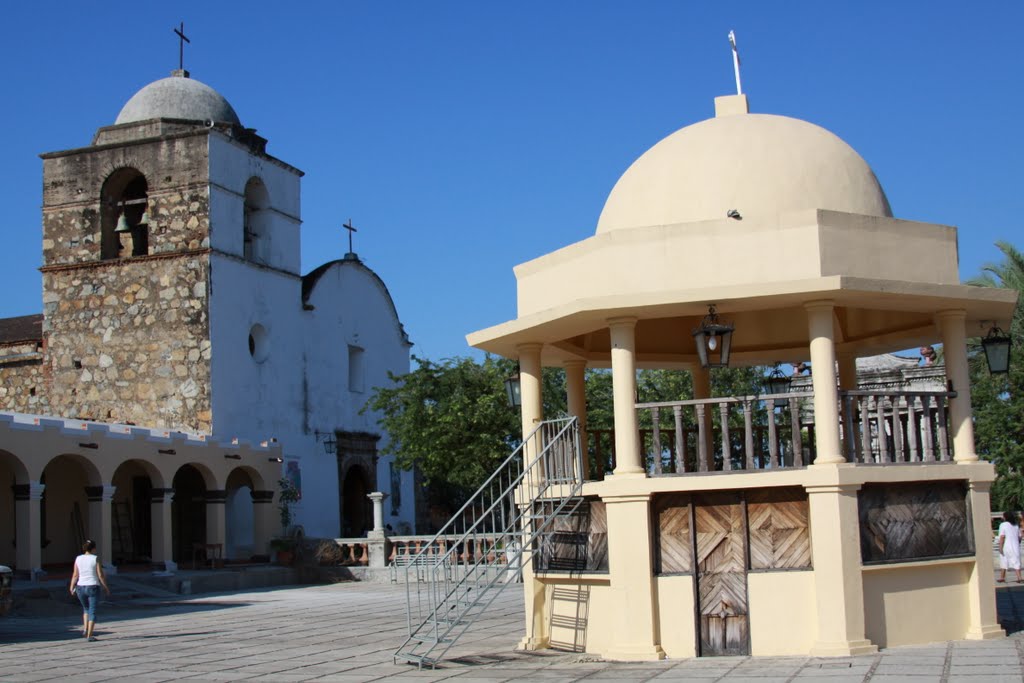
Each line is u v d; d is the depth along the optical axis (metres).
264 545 34.88
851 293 13.30
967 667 11.69
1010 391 33.09
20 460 25.80
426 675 13.30
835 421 13.36
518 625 19.70
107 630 19.97
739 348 18.53
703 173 14.64
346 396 43.12
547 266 15.43
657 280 13.92
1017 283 33.62
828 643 13.04
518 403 17.22
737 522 13.78
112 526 33.62
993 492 32.16
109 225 37.31
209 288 35.41
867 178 14.96
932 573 14.07
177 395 35.28
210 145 36.03
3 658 15.85
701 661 13.24
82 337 36.59
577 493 14.75
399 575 33.19
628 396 14.07
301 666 14.52
